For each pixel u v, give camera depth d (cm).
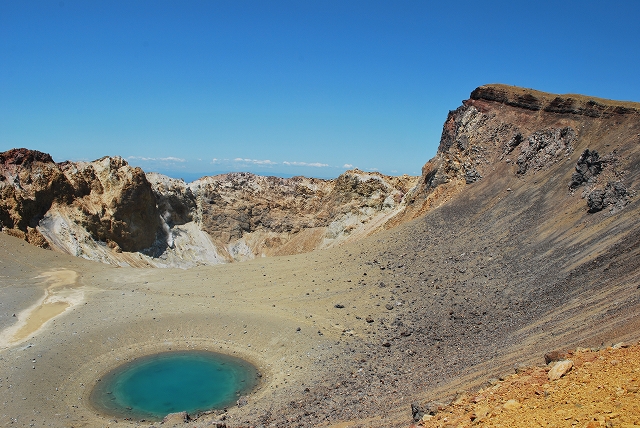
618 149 6319
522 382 1864
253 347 5125
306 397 3628
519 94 8550
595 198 5556
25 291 6278
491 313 4559
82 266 7638
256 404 3766
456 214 7438
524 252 5619
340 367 4231
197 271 7544
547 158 7369
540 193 6750
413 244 7012
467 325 4472
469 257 6062
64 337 5047
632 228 4675
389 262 6638
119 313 5738
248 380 4506
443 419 1797
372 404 3025
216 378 4550
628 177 5678
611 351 1909
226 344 5234
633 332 2397
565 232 5566
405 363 3947
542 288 4619
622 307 3045
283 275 6912
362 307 5512
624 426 1225
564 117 7794
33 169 8944
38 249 7831
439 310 5019
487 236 6406
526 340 3325
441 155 9406
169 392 4281
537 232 5928
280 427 2947
